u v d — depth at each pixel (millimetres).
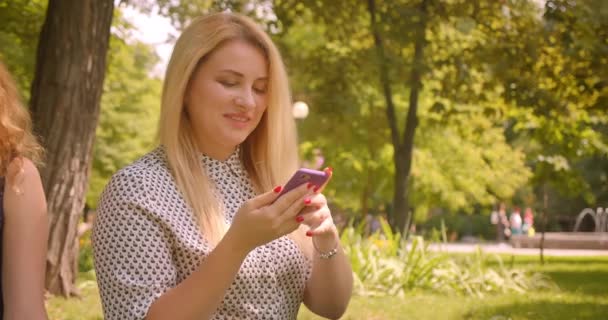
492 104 17656
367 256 11484
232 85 2219
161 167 2160
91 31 8516
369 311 9078
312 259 2385
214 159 2305
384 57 14867
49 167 8461
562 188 19781
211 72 2203
